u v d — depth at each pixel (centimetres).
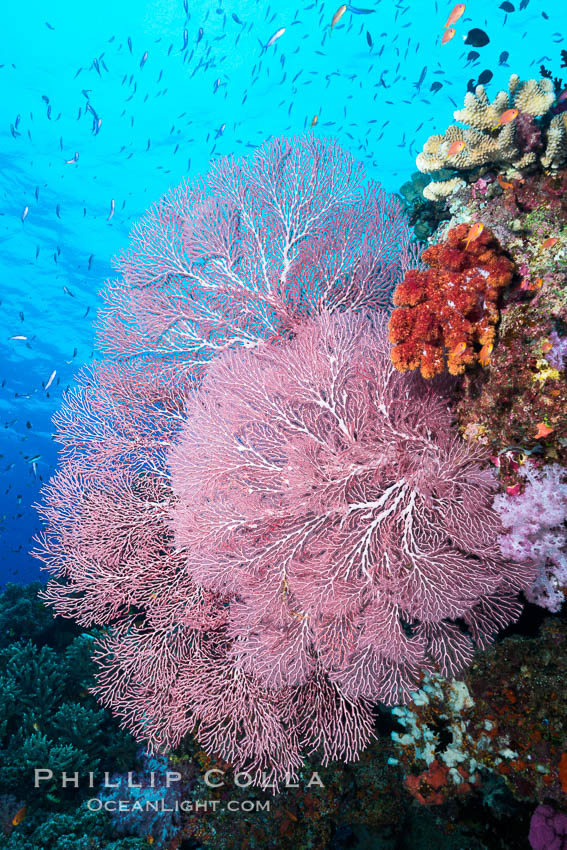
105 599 538
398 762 477
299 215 499
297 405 383
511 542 286
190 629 517
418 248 482
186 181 531
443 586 294
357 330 378
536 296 260
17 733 646
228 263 502
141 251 531
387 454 332
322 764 515
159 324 525
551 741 351
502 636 381
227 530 377
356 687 357
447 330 293
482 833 389
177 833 520
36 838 519
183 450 416
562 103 296
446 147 331
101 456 569
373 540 324
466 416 315
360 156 1380
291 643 365
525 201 293
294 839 483
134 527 545
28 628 848
